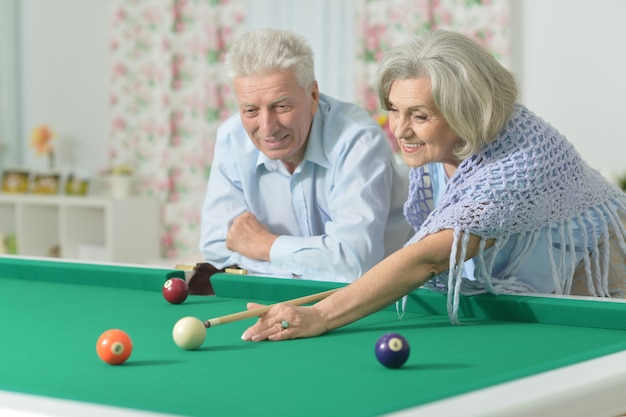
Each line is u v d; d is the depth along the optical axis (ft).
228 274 8.73
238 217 10.34
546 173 7.41
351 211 9.56
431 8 17.93
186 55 21.26
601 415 5.05
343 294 6.93
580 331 6.84
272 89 9.32
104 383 5.22
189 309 7.95
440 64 7.16
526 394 4.74
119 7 22.08
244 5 20.39
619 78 16.52
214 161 10.86
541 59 17.28
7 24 23.45
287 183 10.39
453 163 7.89
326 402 4.78
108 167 22.76
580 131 16.97
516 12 17.44
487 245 7.41
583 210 7.87
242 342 6.47
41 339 6.60
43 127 22.29
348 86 18.65
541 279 7.94
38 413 4.42
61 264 9.54
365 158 9.72
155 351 6.16
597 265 8.02
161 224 21.89
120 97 22.25
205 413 4.55
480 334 6.75
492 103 7.21
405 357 5.56
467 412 4.43
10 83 23.54
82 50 22.98
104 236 22.63
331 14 18.69
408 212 8.72
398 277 7.01
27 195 22.16
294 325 6.64
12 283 9.45
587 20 16.78
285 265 9.79
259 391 5.02
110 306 8.07
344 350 6.17
